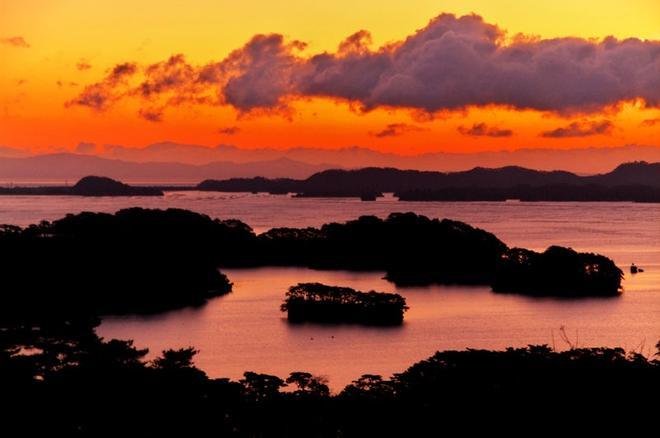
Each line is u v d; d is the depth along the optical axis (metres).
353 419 85.75
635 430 83.88
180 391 79.44
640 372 93.88
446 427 84.94
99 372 77.31
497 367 96.00
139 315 180.12
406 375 96.44
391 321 177.38
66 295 138.62
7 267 180.75
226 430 78.75
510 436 83.44
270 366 136.12
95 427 72.62
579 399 88.25
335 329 167.75
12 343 79.44
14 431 69.88
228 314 184.62
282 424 83.44
